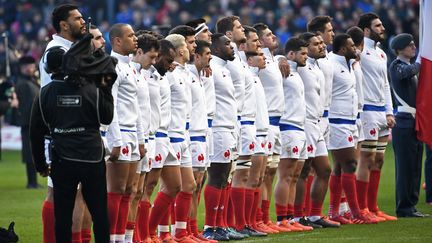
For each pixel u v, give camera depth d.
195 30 41.91
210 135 41.25
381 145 48.56
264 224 44.09
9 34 100.00
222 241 40.78
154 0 104.62
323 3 101.56
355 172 47.66
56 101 31.75
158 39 38.91
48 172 33.09
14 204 56.06
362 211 47.22
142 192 38.25
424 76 48.19
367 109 48.09
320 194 45.31
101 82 31.80
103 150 32.16
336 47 47.00
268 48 44.53
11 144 98.00
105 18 103.31
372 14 48.66
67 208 32.00
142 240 38.88
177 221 39.94
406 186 48.69
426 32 48.25
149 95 38.00
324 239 40.38
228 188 42.50
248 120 42.56
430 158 54.25
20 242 41.31
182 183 39.81
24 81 63.84
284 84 44.34
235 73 42.12
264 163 43.19
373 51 48.44
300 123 44.22
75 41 34.75
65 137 31.75
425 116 48.00
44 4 106.19
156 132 38.56
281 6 102.38
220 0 103.94
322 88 45.75
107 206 32.72
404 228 44.03
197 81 40.59
